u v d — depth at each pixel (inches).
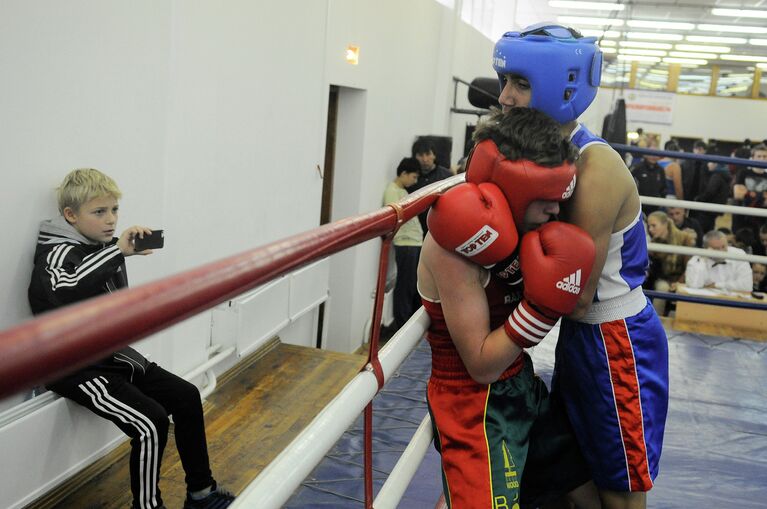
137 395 91.8
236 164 152.2
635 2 478.6
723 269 211.6
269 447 124.0
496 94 297.3
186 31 127.2
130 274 115.0
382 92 245.9
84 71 98.6
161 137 117.7
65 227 92.4
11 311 91.0
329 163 234.7
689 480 95.9
